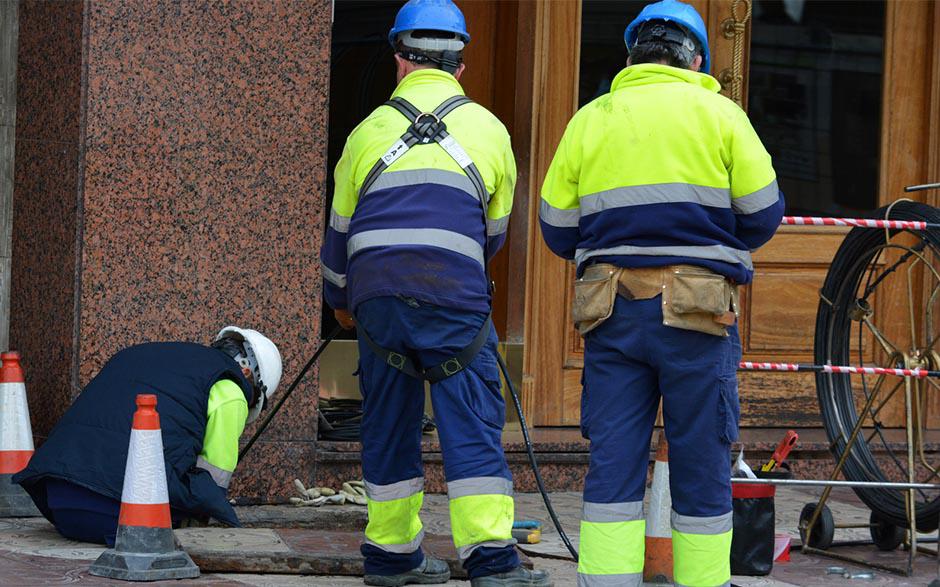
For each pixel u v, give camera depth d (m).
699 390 11.42
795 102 22.84
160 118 17.41
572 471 19.84
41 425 18.11
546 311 21.59
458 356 12.54
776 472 15.17
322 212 18.03
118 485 14.39
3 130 19.59
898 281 22.84
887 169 23.03
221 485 14.98
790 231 22.56
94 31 17.12
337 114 21.28
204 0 17.50
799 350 22.66
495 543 12.56
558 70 21.56
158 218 17.44
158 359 15.12
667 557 13.80
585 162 11.77
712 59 22.09
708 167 11.43
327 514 16.92
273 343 17.36
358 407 20.09
